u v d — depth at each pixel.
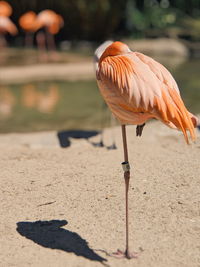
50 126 8.40
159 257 3.60
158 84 3.35
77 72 13.93
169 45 19.16
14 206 4.58
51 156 6.12
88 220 4.23
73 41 21.94
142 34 22.58
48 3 21.75
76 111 9.43
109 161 5.81
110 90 3.47
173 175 5.21
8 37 22.61
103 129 7.50
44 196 4.79
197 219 4.20
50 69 13.95
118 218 4.25
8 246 3.81
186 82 12.24
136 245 3.78
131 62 3.47
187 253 3.65
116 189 4.90
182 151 6.10
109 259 3.58
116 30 23.61
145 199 4.63
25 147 6.61
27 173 5.46
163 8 24.48
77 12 21.25
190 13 25.06
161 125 7.50
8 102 10.27
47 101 10.36
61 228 4.10
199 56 18.52
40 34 20.97
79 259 3.58
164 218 4.22
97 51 6.55
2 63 15.19
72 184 5.08
